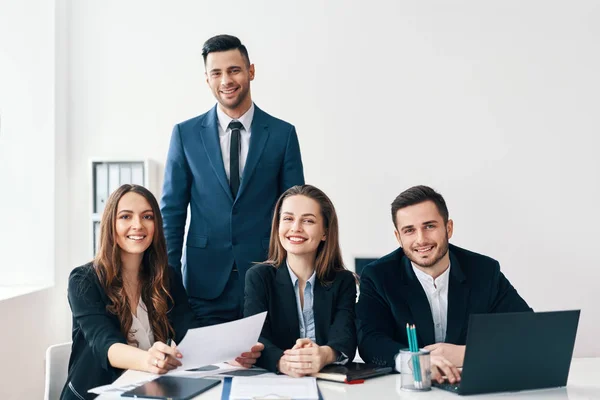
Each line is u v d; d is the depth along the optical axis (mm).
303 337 2090
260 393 1521
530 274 3859
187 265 2521
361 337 2061
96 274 2178
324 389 1612
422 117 3867
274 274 2113
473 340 1527
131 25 3859
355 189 3844
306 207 2066
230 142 2523
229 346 1758
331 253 2121
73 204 3820
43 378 3457
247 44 3869
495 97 3881
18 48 3678
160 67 3850
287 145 2533
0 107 3664
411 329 1617
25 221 3658
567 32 3896
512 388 1586
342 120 3859
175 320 2271
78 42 3844
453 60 3881
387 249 3832
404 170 3854
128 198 2211
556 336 1613
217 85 2480
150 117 3842
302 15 3873
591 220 3867
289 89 3861
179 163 2549
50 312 3568
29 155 3660
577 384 1684
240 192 2455
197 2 3863
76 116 3832
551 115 3887
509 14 3895
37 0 3688
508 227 3863
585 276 3859
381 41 3879
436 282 2090
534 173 3873
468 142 3867
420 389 1595
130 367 1866
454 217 3863
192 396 1506
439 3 3893
